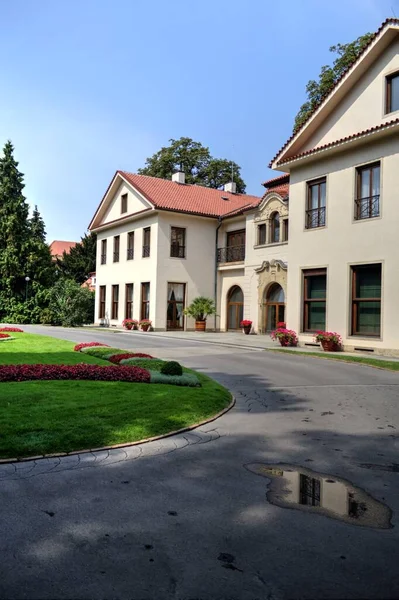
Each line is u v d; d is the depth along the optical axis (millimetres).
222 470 5016
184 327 30734
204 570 3086
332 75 27281
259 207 27234
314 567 3133
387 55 16906
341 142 17281
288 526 3721
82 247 56844
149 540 3463
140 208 31469
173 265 30250
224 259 31312
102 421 6410
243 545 3412
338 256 17844
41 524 3688
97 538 3480
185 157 47031
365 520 3846
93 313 39156
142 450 5613
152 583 2932
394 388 10227
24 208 38094
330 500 4250
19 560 3170
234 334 27109
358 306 17344
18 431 5805
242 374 11852
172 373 10148
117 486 4492
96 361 12688
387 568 3129
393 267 15859
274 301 26266
